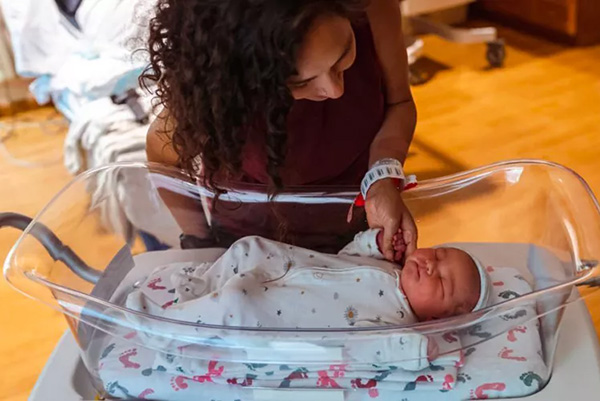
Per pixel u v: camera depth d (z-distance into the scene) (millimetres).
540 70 3031
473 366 869
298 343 797
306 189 1077
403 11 2791
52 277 942
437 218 1114
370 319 941
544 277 969
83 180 1102
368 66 1007
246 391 875
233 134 779
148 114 1921
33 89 2430
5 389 1569
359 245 1053
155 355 912
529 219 1073
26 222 1061
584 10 3121
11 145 2719
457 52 3297
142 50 946
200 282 1017
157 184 1111
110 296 1013
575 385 842
